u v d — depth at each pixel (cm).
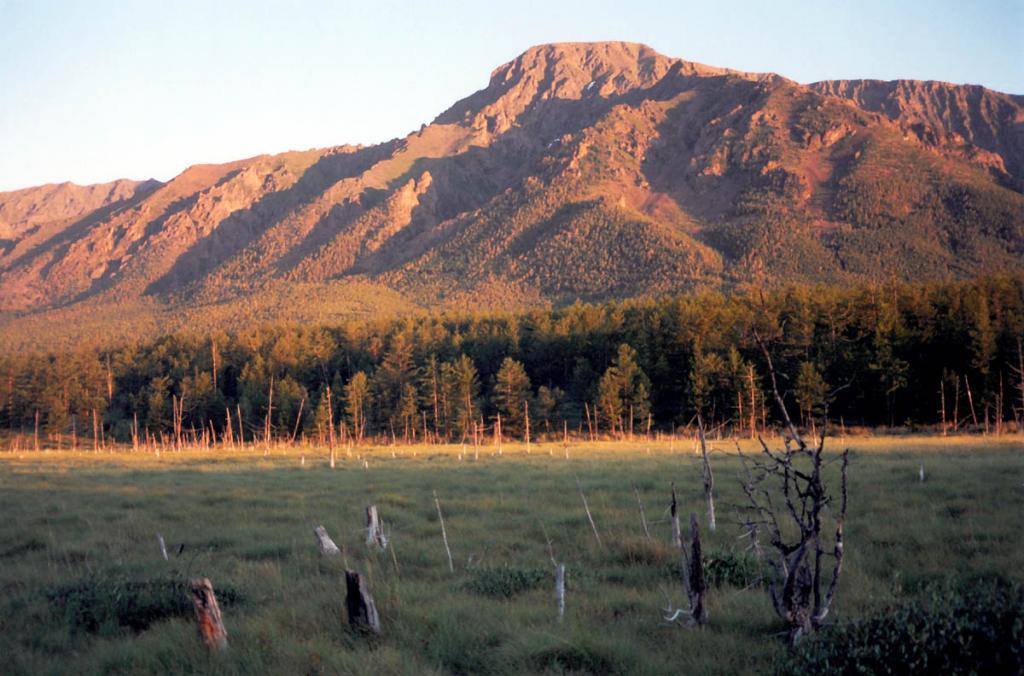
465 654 898
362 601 966
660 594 1134
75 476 3578
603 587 1197
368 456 5375
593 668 838
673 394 8694
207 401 9619
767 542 1471
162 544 1520
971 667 693
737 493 2123
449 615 1020
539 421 8406
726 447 4859
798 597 866
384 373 9288
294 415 8800
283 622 1016
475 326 11362
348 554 1521
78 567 1444
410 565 1421
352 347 11212
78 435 9731
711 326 8656
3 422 10200
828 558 1302
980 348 7012
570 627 942
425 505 2194
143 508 2289
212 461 5078
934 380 7519
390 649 877
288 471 3772
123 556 1555
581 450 5144
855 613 945
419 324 12306
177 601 1109
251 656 872
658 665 824
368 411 8919
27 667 880
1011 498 1795
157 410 9244
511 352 10256
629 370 7825
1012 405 6569
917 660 711
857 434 6538
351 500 2347
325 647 895
